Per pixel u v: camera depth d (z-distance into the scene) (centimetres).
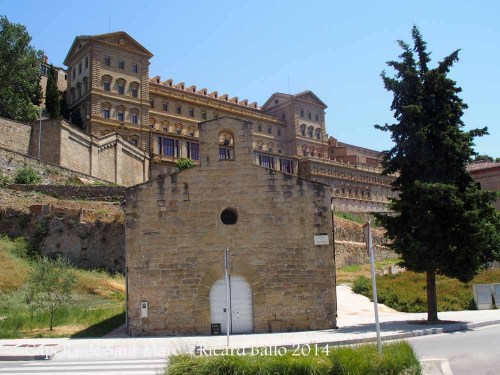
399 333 1942
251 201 2186
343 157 13075
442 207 2289
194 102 10425
